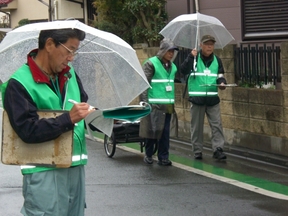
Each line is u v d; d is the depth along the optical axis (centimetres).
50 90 350
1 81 390
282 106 910
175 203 670
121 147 1063
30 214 354
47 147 343
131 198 694
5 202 682
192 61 912
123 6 1551
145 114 377
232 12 1334
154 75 855
